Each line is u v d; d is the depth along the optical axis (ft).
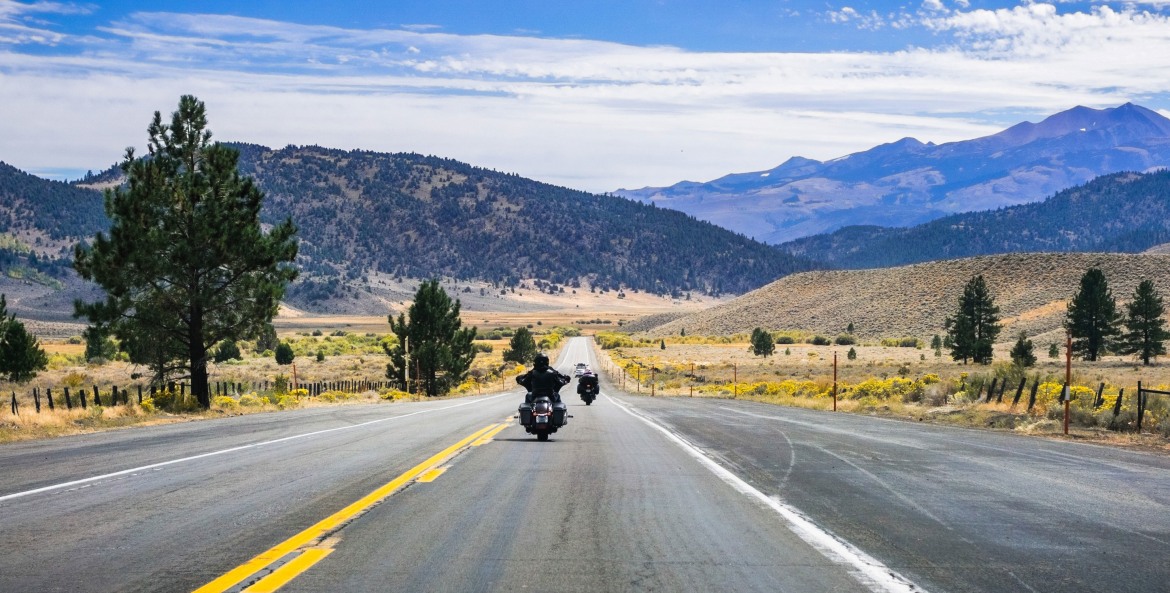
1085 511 30.30
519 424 70.95
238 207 103.81
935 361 325.42
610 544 24.27
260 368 270.67
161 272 97.76
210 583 19.81
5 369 162.20
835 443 55.11
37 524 26.76
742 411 98.89
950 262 634.84
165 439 56.90
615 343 566.36
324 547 23.66
